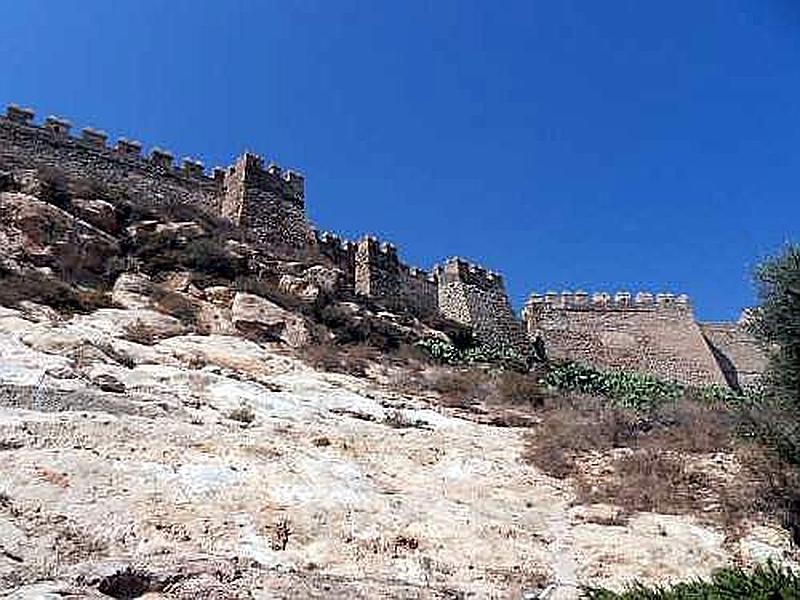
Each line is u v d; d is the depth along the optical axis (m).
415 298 46.03
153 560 9.88
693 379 53.03
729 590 9.38
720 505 17.00
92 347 20.11
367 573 11.60
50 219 29.22
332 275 37.06
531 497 16.88
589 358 52.09
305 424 18.20
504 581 12.38
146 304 27.66
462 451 18.88
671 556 14.26
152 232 33.41
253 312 28.84
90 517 11.02
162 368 20.34
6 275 25.52
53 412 14.72
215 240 35.00
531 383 29.53
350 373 26.94
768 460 18.69
